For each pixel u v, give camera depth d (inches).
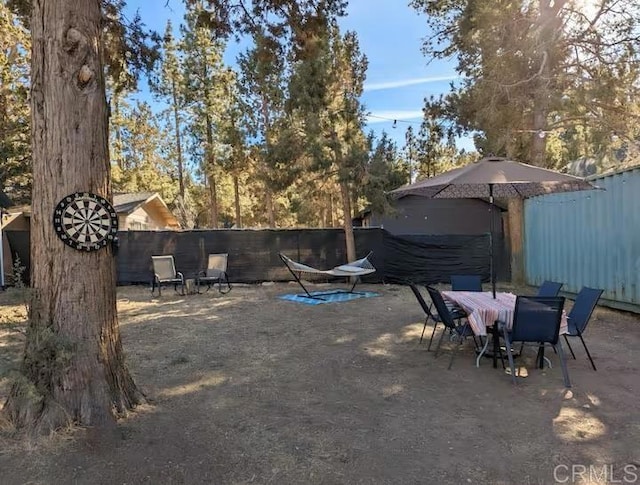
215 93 888.9
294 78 410.9
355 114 423.2
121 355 134.5
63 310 120.7
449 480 98.0
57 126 121.0
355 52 429.4
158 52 252.7
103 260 127.6
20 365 126.2
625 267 285.3
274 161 430.6
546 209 386.0
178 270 454.0
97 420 120.2
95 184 125.3
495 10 378.6
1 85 487.5
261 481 97.4
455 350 184.1
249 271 459.5
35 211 122.7
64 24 120.7
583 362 185.3
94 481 96.7
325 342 221.8
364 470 102.1
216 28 238.5
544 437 117.6
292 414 133.6
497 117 398.9
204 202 1262.3
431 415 132.9
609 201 301.4
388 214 434.6
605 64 384.8
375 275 458.3
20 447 109.4
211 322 272.8
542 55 382.9
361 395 149.8
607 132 407.2
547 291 221.5
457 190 236.7
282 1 228.2
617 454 108.3
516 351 202.7
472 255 459.5
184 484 96.0
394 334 238.2
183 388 156.3
